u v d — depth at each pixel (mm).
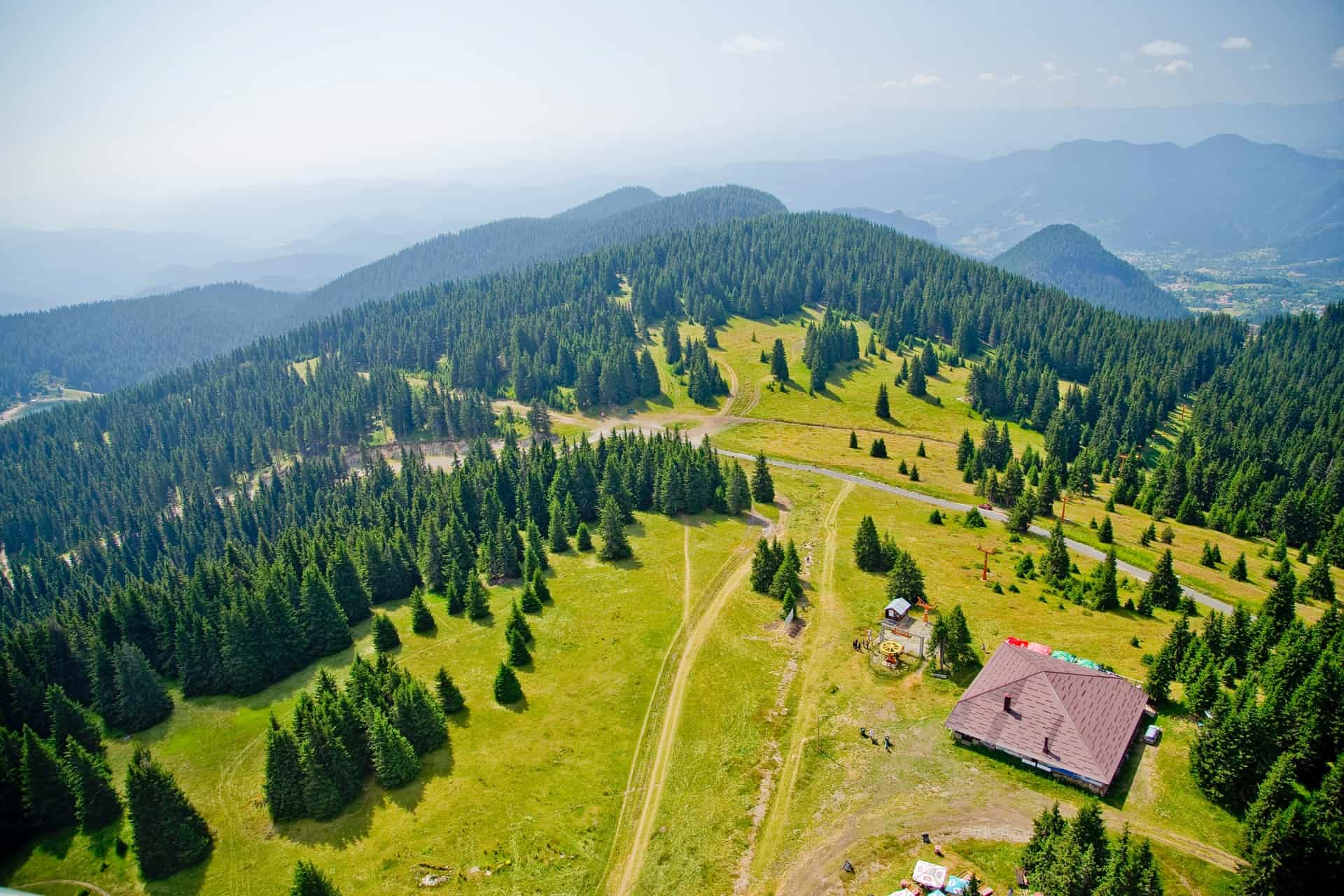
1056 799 61156
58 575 193125
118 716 82750
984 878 53750
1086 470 159625
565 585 107812
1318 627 76125
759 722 75750
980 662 80500
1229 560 119250
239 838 64250
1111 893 44844
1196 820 57875
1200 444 196750
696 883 57688
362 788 68500
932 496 145375
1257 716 58188
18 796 67312
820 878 56344
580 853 61219
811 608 97688
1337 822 49500
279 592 93438
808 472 161250
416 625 97375
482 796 67125
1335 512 147750
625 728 76375
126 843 65250
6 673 83000
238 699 86562
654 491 136125
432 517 122875
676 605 100625
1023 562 106188
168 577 125875
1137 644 84188
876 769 66875
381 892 57594
